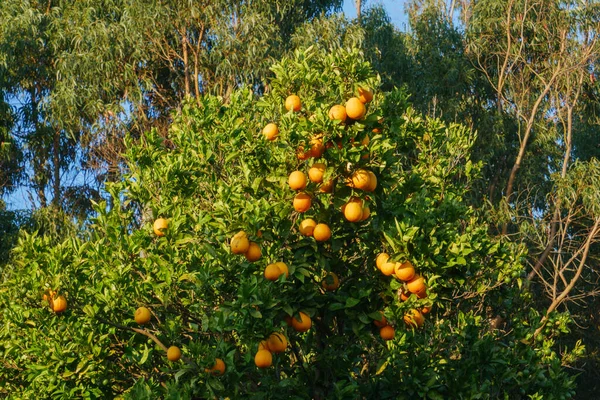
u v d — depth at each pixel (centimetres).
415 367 625
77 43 1662
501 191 2122
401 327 562
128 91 1706
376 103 728
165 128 1794
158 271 617
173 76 1827
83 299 611
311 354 652
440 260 540
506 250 745
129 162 761
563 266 1881
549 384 780
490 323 909
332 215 549
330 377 598
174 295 599
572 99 2114
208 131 802
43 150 1981
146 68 1766
